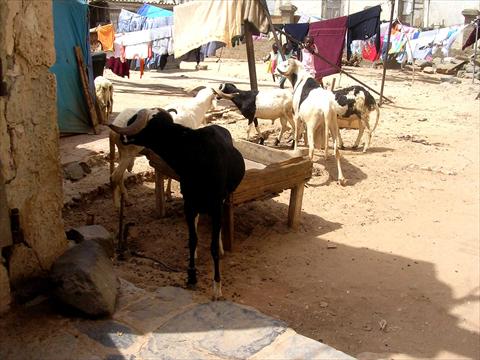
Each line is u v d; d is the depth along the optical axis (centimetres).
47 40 372
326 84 2122
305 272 577
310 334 454
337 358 333
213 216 455
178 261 580
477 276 580
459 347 446
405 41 2417
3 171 352
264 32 1337
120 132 405
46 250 398
